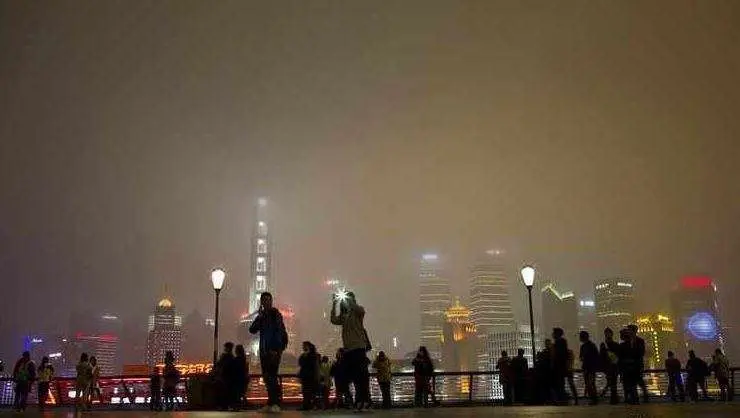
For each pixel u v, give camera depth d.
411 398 31.12
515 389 26.09
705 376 28.62
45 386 29.42
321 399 26.33
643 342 22.17
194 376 24.56
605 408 14.49
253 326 15.90
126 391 30.81
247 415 12.97
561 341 23.59
